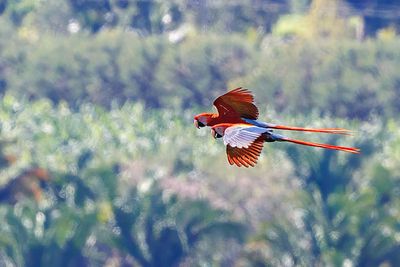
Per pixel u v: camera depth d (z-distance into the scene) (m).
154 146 55.78
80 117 61.62
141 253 50.69
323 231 50.34
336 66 83.00
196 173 51.66
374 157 53.38
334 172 52.66
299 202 50.91
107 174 50.41
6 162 50.66
